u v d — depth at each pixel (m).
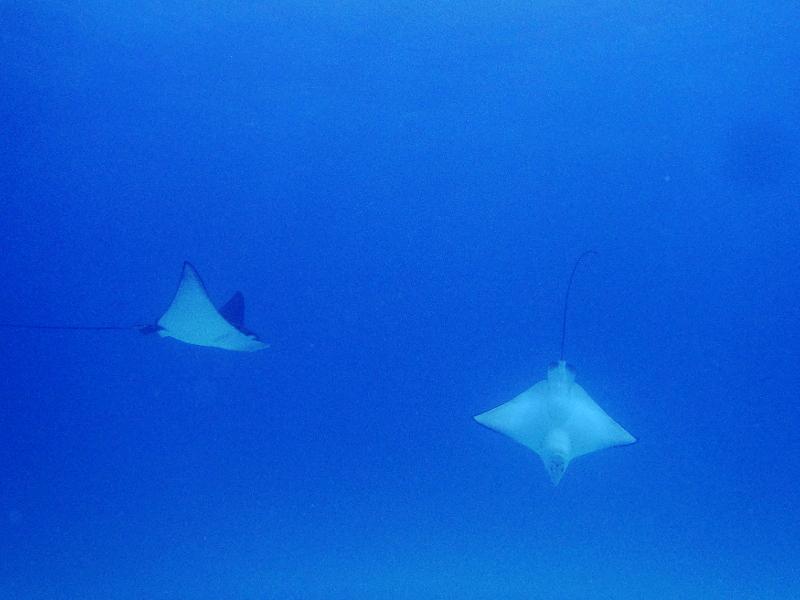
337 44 20.78
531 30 19.47
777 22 17.34
